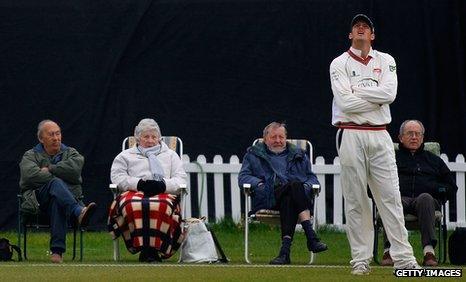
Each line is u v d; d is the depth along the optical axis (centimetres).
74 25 6150
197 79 6153
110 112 6150
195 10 6156
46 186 4734
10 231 6128
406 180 4841
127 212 4678
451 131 6144
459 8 6141
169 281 3719
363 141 4031
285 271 4162
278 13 6156
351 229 4078
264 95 6150
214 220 6081
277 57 6162
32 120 6141
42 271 4125
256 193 4769
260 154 4872
